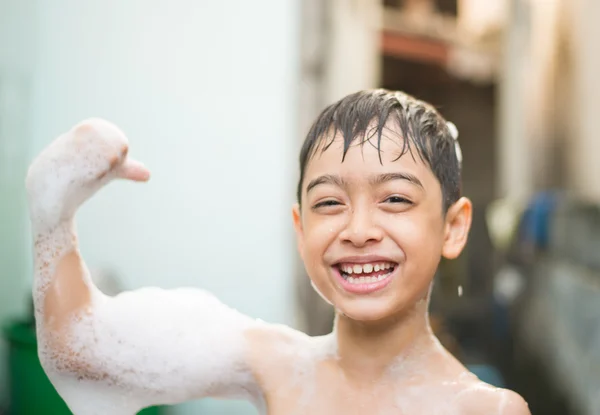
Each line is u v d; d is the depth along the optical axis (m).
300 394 1.09
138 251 2.54
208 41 2.61
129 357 1.10
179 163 2.58
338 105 1.07
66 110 2.55
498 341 3.13
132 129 2.55
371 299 1.00
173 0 2.59
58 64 2.54
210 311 1.17
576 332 2.63
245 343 1.13
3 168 2.52
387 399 1.06
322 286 1.04
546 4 3.27
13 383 2.19
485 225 3.54
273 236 2.66
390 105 1.05
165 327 1.12
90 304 1.12
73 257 1.11
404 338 1.08
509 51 3.44
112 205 2.52
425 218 1.02
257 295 2.63
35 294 1.10
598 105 3.02
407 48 3.43
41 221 1.08
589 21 3.09
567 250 2.73
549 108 3.27
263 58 2.65
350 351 1.09
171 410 2.39
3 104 2.53
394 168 1.00
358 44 2.91
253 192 2.64
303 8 2.80
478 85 3.96
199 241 2.60
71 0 2.55
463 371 1.09
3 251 2.52
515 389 2.90
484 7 3.66
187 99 2.59
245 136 2.63
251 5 2.64
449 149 1.09
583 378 2.56
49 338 1.10
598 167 2.98
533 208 2.93
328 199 1.03
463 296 3.38
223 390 1.14
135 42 2.57
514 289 3.04
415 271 1.01
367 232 0.99
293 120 2.68
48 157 1.06
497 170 3.63
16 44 2.53
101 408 1.13
